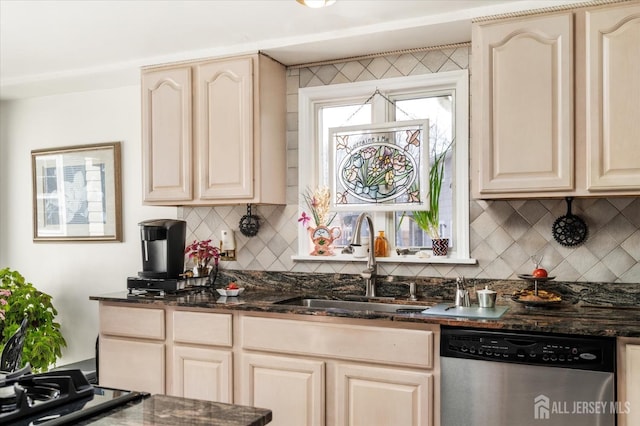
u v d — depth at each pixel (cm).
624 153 235
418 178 304
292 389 265
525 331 219
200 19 282
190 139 328
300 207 339
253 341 275
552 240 279
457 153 303
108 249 400
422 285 305
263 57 320
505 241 288
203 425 110
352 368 251
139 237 388
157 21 285
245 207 354
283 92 342
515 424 219
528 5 255
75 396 123
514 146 254
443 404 232
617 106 237
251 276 350
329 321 258
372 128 314
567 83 245
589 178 240
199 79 327
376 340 246
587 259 272
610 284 266
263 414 117
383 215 322
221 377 283
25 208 434
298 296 314
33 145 431
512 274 287
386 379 244
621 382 207
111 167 395
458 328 231
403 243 320
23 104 434
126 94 394
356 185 318
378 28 286
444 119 313
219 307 282
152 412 118
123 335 311
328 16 278
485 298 259
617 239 267
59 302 418
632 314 241
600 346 207
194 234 370
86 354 408
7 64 357
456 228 306
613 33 238
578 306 265
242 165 315
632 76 235
